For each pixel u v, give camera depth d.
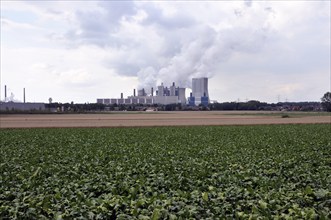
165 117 110.75
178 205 10.62
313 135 43.03
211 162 20.34
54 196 11.96
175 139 38.72
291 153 24.73
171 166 18.44
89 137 41.84
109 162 20.67
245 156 23.27
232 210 10.48
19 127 62.12
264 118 101.75
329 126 62.28
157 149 28.12
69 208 10.74
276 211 10.16
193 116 120.06
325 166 18.73
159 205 10.40
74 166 19.17
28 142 36.09
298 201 11.23
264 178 14.84
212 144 32.72
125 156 23.59
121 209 10.65
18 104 192.50
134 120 90.44
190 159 21.88
